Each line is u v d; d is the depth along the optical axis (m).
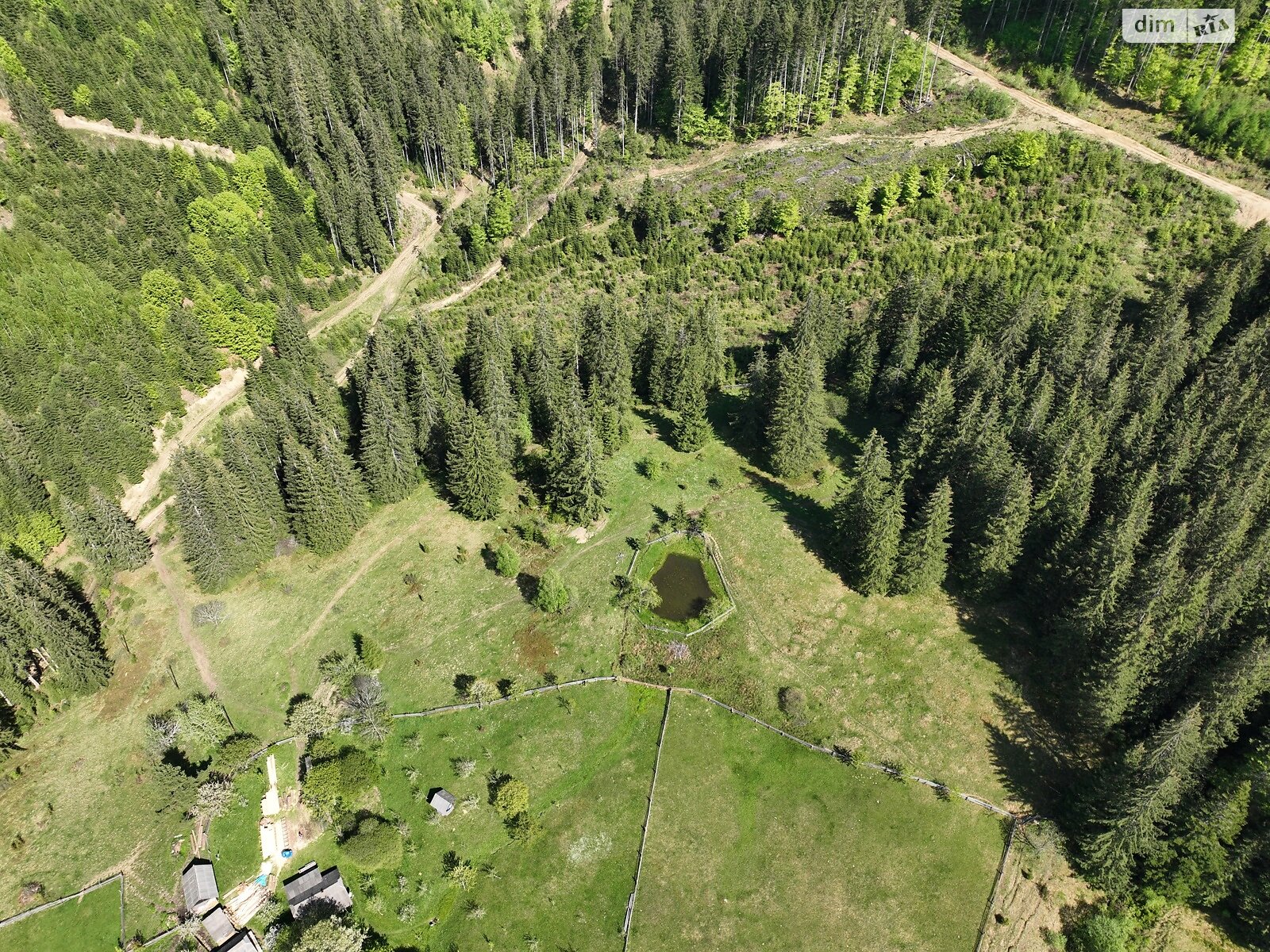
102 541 80.94
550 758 69.75
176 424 102.38
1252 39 131.00
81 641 70.31
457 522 92.31
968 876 61.41
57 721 70.12
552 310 123.12
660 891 61.62
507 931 59.75
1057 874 61.16
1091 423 81.50
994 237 120.88
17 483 80.88
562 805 67.00
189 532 78.50
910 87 153.00
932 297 102.75
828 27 145.62
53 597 71.81
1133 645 60.81
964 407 86.12
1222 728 59.69
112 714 70.94
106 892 59.78
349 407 104.88
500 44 180.50
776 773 68.62
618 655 77.88
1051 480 77.06
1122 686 61.94
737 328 119.31
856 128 148.50
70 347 94.12
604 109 169.38
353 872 62.50
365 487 92.69
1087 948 57.00
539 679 75.56
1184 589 62.91
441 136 146.50
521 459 101.06
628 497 95.44
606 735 71.69
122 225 113.19
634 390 114.06
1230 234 114.75
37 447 85.44
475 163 159.75
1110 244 116.94
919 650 76.56
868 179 129.00
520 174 152.25
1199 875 56.75
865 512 79.44
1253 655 58.66
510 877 62.66
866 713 71.88
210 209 117.06
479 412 99.69
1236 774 59.25
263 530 84.88
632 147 153.00
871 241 125.75
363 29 157.38
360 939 57.03
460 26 175.25
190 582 83.62
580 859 63.62
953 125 143.25
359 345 121.19
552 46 155.25
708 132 152.00
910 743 69.56
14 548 78.44
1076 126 137.38
